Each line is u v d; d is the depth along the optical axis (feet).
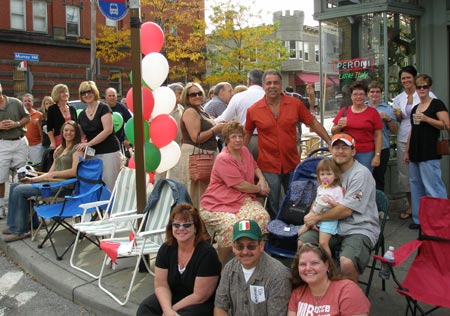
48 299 15.93
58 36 85.97
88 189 20.48
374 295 14.08
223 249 15.11
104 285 15.75
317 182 14.69
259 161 17.07
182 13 84.84
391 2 22.45
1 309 15.19
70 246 18.69
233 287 10.89
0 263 19.75
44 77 84.99
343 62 24.54
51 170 21.94
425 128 18.90
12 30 81.10
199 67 91.76
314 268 9.87
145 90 17.71
